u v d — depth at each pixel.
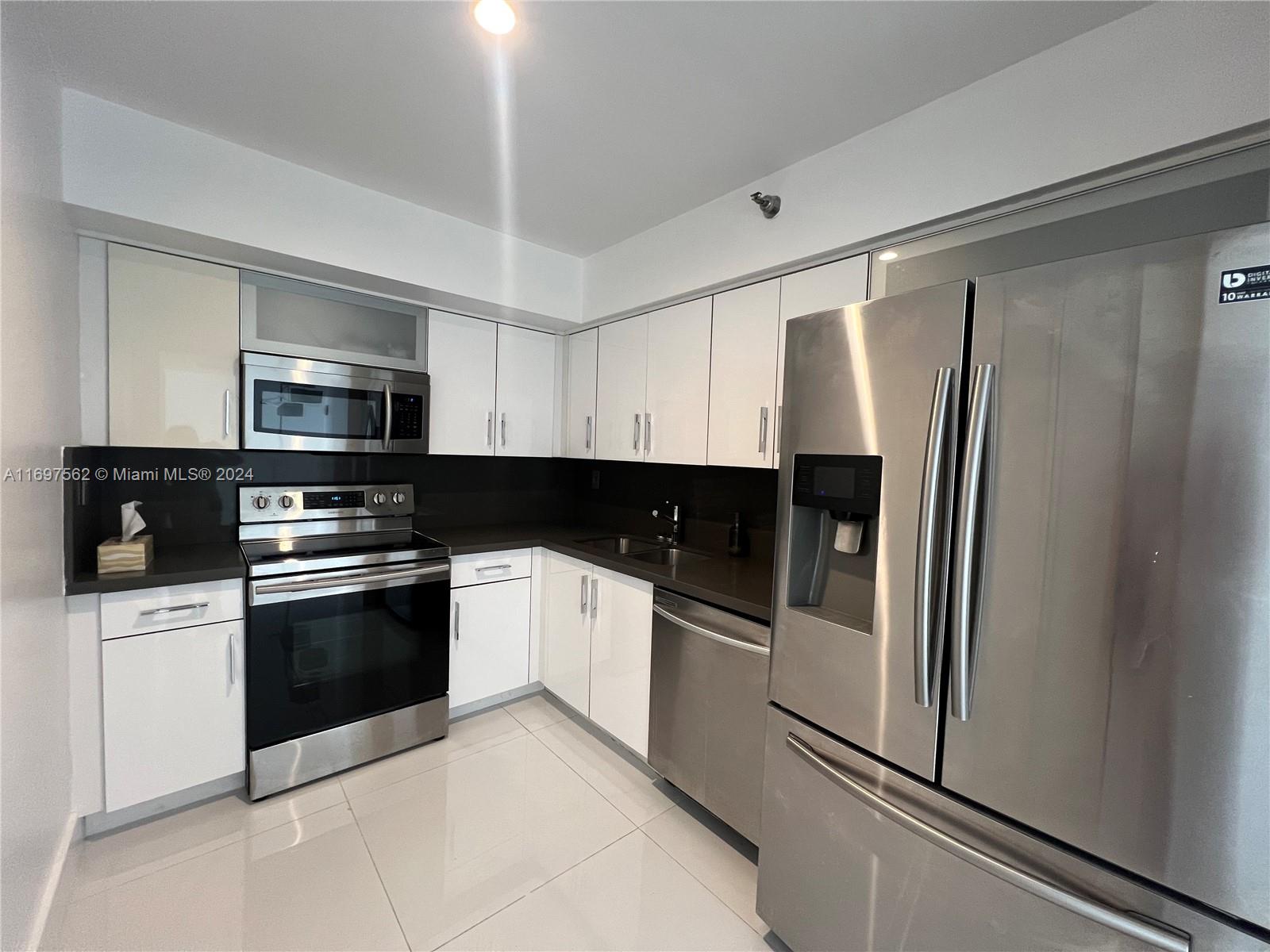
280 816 1.95
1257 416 0.75
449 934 1.51
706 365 2.33
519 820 1.98
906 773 1.18
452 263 2.44
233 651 1.98
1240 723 0.78
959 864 1.09
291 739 2.09
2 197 1.09
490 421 2.92
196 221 1.81
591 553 2.49
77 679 1.69
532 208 2.35
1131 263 0.86
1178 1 1.14
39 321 1.36
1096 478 0.90
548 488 3.61
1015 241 1.46
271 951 1.43
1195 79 1.12
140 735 1.81
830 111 1.62
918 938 1.16
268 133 1.82
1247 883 0.78
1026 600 0.98
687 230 2.34
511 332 2.99
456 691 2.59
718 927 1.56
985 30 1.27
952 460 1.08
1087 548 0.91
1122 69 1.21
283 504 2.45
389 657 2.33
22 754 1.22
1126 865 0.89
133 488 2.18
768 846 1.49
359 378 2.40
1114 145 1.23
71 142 1.59
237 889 1.62
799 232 1.90
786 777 1.44
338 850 1.80
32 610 1.30
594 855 1.82
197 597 1.90
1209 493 0.80
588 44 1.38
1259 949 0.78
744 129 1.72
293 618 2.07
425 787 2.16
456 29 1.34
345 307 2.40
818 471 1.35
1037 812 0.98
